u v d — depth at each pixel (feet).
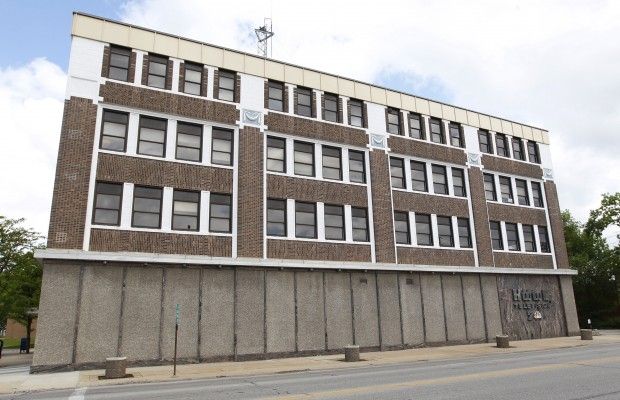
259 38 106.83
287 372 56.70
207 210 74.28
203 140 77.20
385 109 97.71
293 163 84.12
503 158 113.39
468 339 93.91
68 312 62.08
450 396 33.99
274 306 75.20
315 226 83.20
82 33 72.49
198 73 80.74
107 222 67.77
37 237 115.14
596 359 58.39
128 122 72.54
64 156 66.74
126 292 65.77
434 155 101.45
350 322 81.30
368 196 89.76
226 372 56.29
